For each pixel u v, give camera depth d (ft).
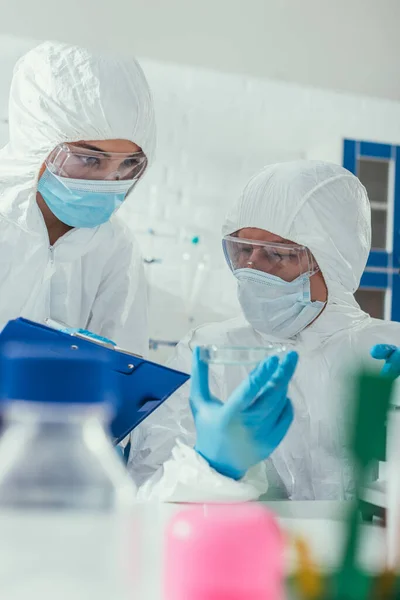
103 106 5.39
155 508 3.18
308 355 5.79
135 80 5.63
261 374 3.51
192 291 11.88
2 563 2.07
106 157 5.40
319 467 5.38
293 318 5.72
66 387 2.21
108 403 2.34
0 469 2.23
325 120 12.69
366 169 12.07
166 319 11.81
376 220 12.01
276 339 5.94
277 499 5.35
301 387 5.66
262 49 12.34
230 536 1.81
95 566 2.08
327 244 5.68
